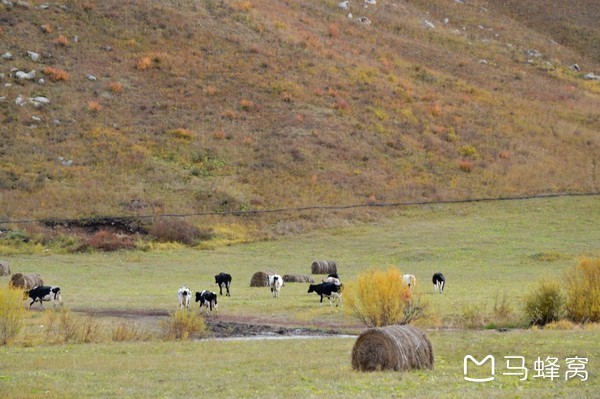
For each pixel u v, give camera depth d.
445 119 90.56
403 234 62.53
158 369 20.28
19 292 26.83
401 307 28.59
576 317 30.17
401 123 87.56
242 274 49.88
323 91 91.06
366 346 19.27
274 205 68.94
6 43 88.62
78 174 70.19
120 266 52.56
